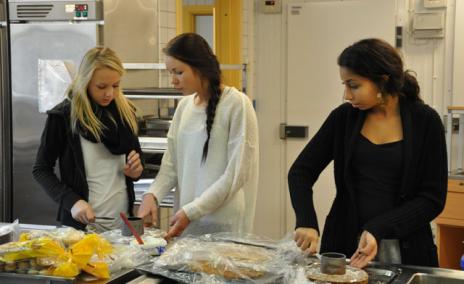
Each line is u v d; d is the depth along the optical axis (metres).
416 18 4.39
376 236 1.65
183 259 1.58
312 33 4.80
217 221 2.16
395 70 1.75
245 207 2.21
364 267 1.61
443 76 4.39
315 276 1.49
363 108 1.81
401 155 1.80
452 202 3.48
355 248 1.88
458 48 4.30
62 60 3.38
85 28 3.36
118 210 2.30
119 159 2.33
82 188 2.25
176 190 2.37
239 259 1.57
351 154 1.87
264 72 5.00
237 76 4.62
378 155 1.83
